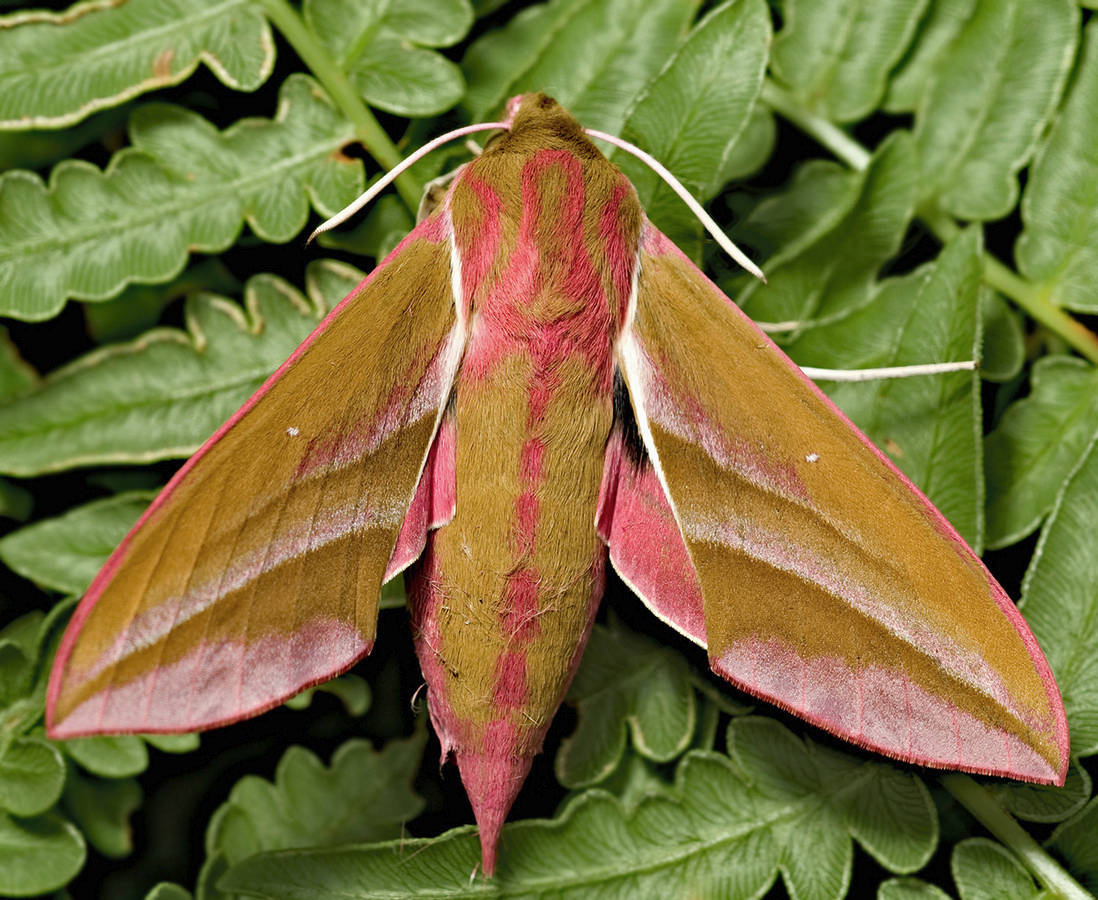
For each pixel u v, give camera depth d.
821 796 0.20
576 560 0.19
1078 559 0.20
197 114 0.21
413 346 0.20
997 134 0.21
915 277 0.21
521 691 0.19
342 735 0.21
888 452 0.20
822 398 0.19
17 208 0.20
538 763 0.20
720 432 0.20
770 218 0.21
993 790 0.20
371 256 0.21
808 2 0.21
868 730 0.19
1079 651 0.20
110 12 0.21
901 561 0.19
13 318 0.21
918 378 0.20
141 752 0.20
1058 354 0.21
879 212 0.21
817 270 0.21
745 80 0.20
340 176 0.21
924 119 0.21
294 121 0.21
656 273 0.20
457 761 0.19
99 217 0.21
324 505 0.19
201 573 0.19
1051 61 0.21
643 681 0.20
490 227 0.20
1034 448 0.21
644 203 0.20
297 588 0.19
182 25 0.21
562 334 0.19
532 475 0.19
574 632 0.19
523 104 0.20
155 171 0.21
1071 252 0.21
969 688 0.19
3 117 0.20
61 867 0.20
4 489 0.21
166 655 0.19
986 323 0.21
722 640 0.19
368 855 0.20
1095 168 0.21
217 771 0.21
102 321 0.21
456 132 0.20
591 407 0.19
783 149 0.21
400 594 0.20
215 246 0.21
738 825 0.20
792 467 0.19
